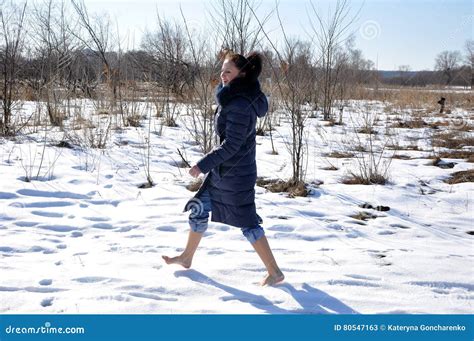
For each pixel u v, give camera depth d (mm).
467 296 3674
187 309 3336
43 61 11383
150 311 3299
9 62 10547
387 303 3512
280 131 12062
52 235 4766
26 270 3865
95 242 4594
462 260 4355
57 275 3775
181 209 5676
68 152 8406
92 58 13227
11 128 9945
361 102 20109
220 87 3572
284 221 5336
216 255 4332
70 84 11734
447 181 7375
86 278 3742
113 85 12469
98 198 6031
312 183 7039
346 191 6609
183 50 12508
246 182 3627
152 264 4074
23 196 5918
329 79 15172
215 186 3703
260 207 5848
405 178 7430
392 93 21312
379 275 3982
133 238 4750
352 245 4738
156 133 10883
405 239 4977
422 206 6086
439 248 4711
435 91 22141
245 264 4113
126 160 8078
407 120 15414
